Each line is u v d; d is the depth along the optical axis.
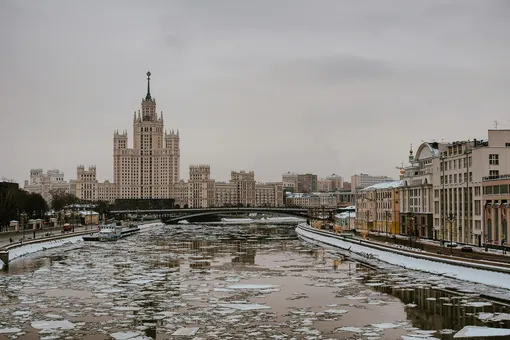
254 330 70.94
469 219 148.75
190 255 165.38
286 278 115.38
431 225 177.38
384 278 114.06
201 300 90.94
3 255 135.75
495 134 145.50
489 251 131.25
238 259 153.62
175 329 71.69
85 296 94.56
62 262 145.75
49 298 92.69
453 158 159.62
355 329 71.19
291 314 80.25
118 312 81.81
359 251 168.25
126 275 120.06
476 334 68.00
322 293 97.12
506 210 129.50
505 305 85.19
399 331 70.12
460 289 99.38
